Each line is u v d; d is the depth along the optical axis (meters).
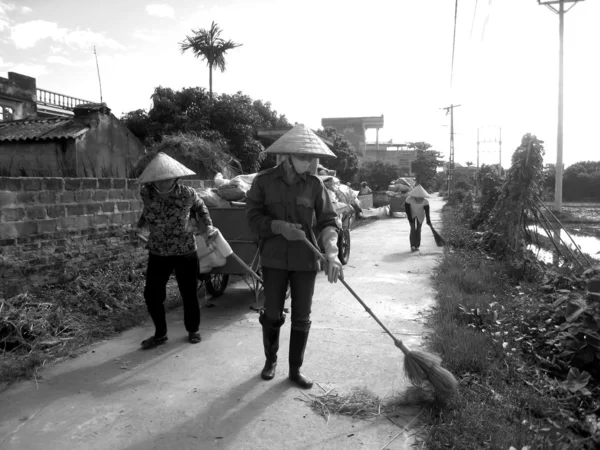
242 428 2.97
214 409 3.20
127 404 3.27
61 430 2.94
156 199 4.14
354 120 51.25
